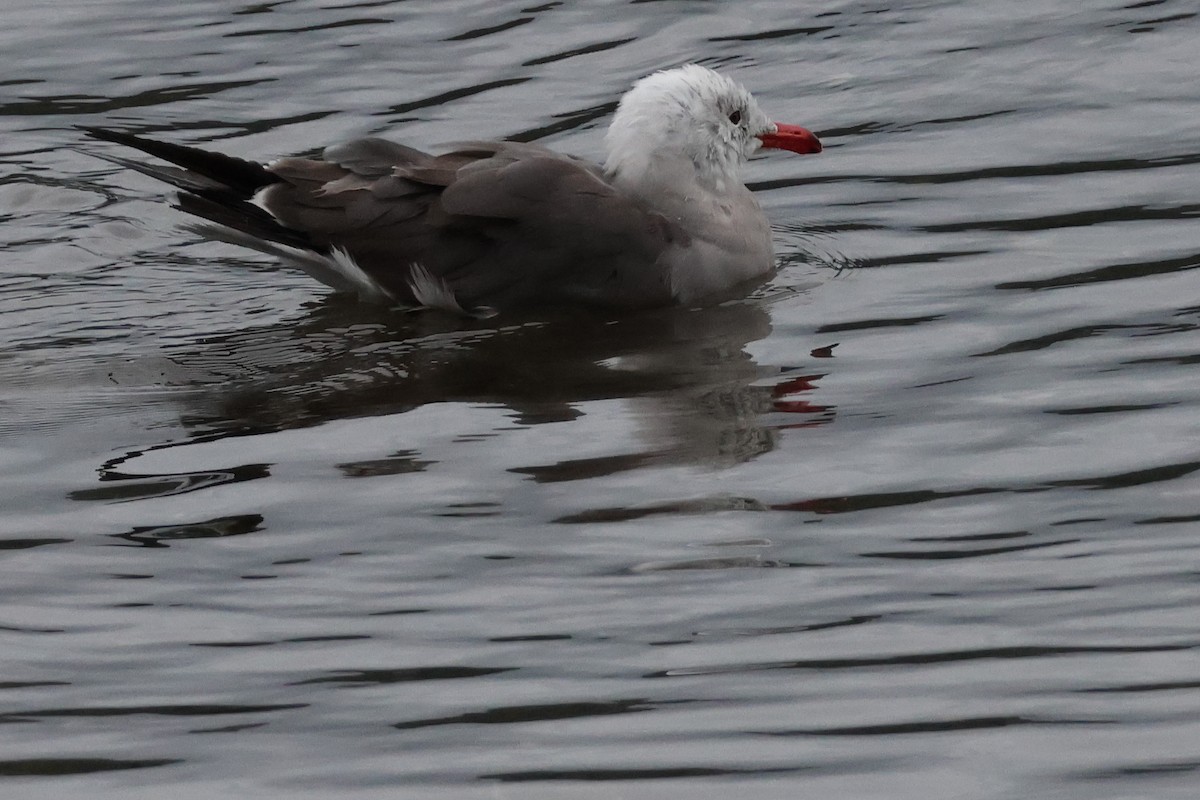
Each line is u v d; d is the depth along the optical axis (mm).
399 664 9805
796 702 9391
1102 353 13094
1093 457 11648
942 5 19594
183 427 12602
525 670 9711
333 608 10328
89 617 10312
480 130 17484
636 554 10758
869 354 13375
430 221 14531
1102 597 10188
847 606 10203
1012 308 13969
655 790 8750
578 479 11633
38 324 14352
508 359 13656
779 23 19422
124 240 15969
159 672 9805
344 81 18469
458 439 12266
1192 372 12695
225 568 10758
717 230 14891
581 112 17781
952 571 10492
